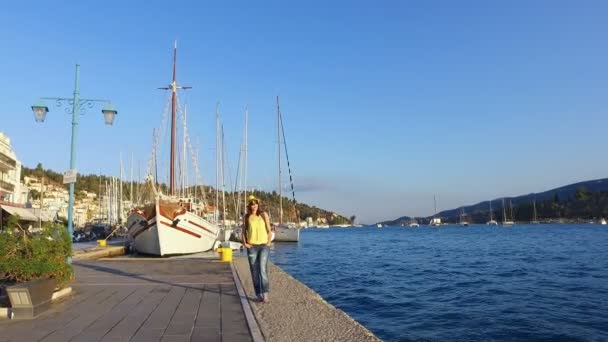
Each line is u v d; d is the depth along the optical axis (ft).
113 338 24.36
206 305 33.83
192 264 69.87
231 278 50.72
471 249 187.01
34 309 29.66
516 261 122.93
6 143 224.74
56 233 36.22
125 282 47.29
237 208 213.25
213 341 23.89
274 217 236.84
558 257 133.28
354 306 59.67
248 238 35.42
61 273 35.35
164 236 94.79
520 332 43.62
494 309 55.16
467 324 47.57
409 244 243.19
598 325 45.80
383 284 81.30
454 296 66.23
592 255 138.62
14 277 31.19
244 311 31.50
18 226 33.94
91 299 36.45
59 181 524.93
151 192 108.99
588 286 72.84
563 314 51.34
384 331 45.39
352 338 24.58
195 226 101.81
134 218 101.14
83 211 460.14
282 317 29.68
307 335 25.21
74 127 62.39
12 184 224.33
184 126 143.02
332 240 307.17
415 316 52.54
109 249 108.88
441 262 126.62
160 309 32.30
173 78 125.49
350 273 100.32
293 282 46.93
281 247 205.16
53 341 23.67
